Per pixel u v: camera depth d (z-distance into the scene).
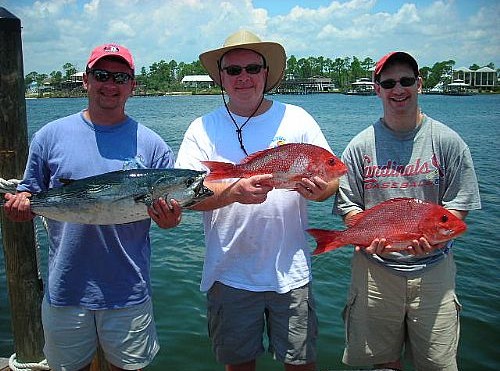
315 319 3.64
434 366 3.59
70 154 3.40
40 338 4.55
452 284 3.61
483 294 6.16
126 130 3.52
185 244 8.39
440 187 3.54
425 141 3.52
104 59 3.33
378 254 3.37
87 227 3.36
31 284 4.46
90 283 3.39
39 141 3.45
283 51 3.62
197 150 3.56
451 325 3.57
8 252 4.38
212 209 3.34
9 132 4.09
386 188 3.57
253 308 3.52
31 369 4.48
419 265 3.52
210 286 3.58
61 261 3.40
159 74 122.12
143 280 3.52
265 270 3.47
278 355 3.56
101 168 3.41
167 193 3.17
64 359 3.45
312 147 3.22
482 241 8.10
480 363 4.77
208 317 3.69
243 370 3.62
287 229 3.48
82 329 3.43
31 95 93.12
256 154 3.22
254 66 3.47
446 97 101.62
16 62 4.04
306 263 3.57
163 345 5.21
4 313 5.92
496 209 10.23
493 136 25.44
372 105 64.25
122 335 3.45
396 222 3.23
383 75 3.52
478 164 16.25
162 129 28.45
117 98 3.41
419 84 3.55
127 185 3.21
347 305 3.81
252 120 3.53
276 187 3.20
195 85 120.50
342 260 7.34
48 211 3.30
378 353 3.73
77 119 3.48
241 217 3.44
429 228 3.17
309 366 3.60
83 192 3.24
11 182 4.05
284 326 3.52
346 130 28.66
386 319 3.65
